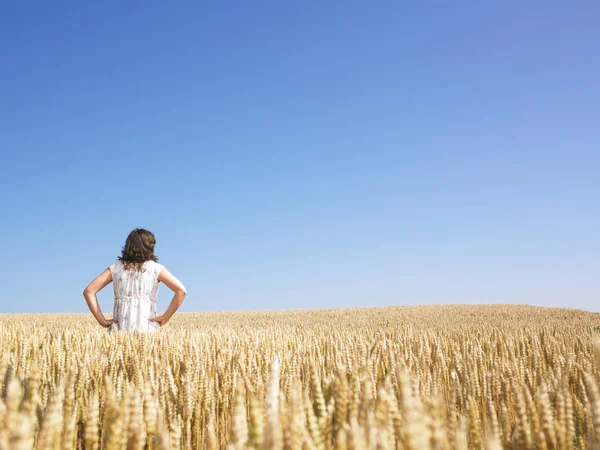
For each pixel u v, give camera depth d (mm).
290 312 26609
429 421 1308
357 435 1262
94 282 5980
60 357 3357
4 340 4684
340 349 4344
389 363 3500
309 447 1337
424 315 22359
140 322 5891
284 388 2900
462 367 3191
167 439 1553
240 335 6332
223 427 2424
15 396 1241
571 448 1801
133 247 5969
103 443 1836
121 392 2461
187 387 2256
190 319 20078
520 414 1696
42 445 1401
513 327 10523
